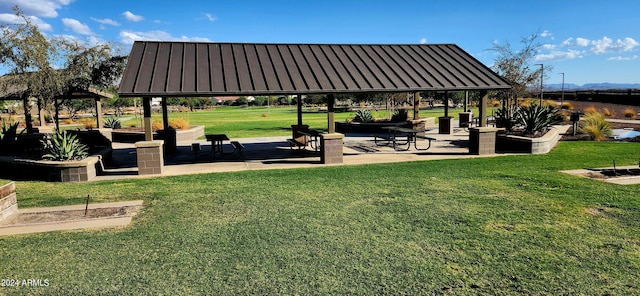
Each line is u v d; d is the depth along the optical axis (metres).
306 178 9.53
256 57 13.04
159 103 85.75
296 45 14.62
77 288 4.16
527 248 5.04
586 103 40.06
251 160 12.73
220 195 7.95
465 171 10.06
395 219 6.25
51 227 6.01
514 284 4.15
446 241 5.31
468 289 4.07
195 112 60.88
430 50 15.45
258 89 10.62
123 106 57.97
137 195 8.03
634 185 8.20
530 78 23.03
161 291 4.09
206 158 13.40
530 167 10.45
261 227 5.96
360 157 12.97
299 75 11.95
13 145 12.45
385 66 13.38
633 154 12.32
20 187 8.94
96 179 9.88
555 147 14.23
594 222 5.95
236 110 67.00
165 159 13.34
